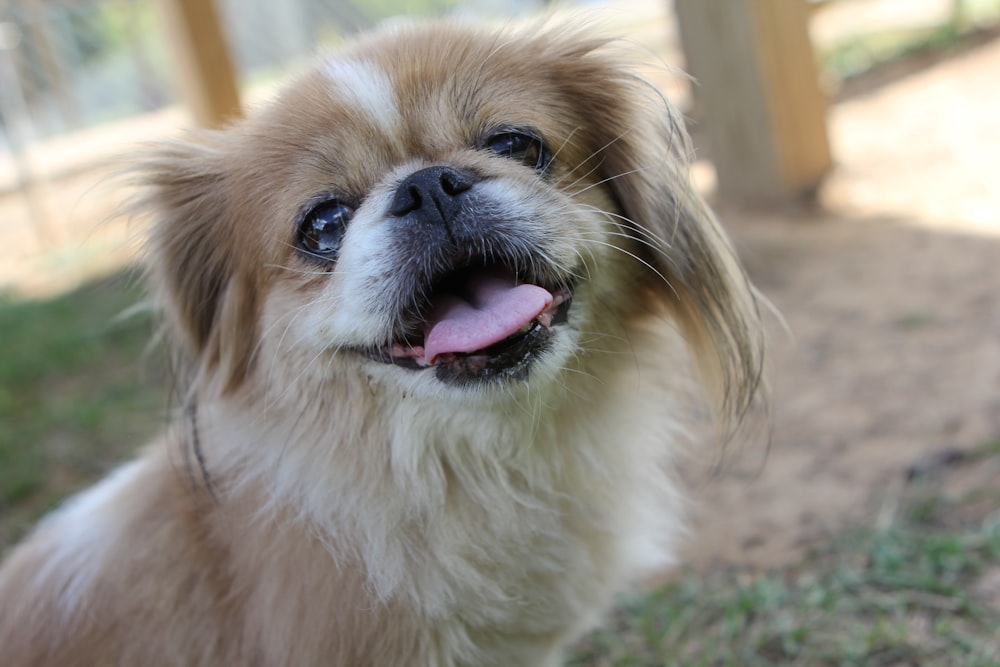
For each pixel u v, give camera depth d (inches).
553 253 15.7
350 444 16.3
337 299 15.8
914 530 20.5
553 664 17.8
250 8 85.3
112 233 53.7
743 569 20.7
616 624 20.3
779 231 37.8
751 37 38.3
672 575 21.0
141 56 87.0
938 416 23.5
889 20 67.7
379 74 16.3
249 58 86.5
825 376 26.5
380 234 15.5
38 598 17.0
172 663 16.1
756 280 33.8
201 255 17.6
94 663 16.2
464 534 16.3
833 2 59.2
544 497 16.6
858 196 39.6
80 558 17.0
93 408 31.3
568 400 16.6
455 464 16.3
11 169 74.6
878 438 23.4
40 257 53.6
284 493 16.2
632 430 17.3
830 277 32.9
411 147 16.1
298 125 16.3
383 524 16.1
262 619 15.7
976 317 27.8
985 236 33.5
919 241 34.3
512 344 15.5
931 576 19.2
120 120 87.7
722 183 41.9
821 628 18.9
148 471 17.6
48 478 27.8
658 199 17.2
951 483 21.4
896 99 50.9
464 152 16.0
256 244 16.7
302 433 16.4
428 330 15.7
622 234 16.6
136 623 16.2
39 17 81.6
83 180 67.5
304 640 15.5
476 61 16.6
